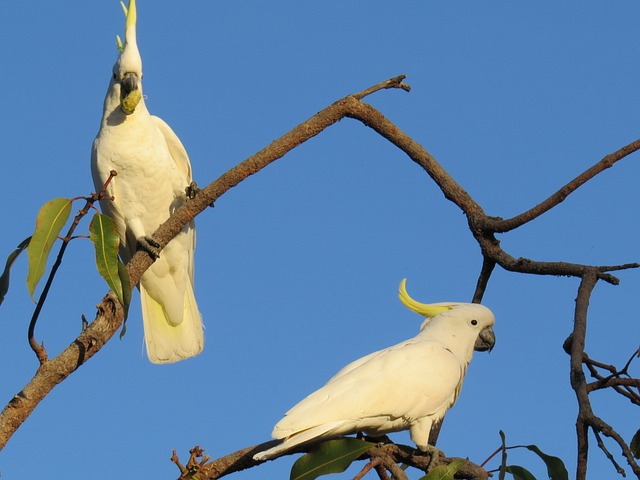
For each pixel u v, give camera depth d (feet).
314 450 23.59
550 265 30.09
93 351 26.18
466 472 24.84
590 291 27.55
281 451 26.37
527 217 32.14
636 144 30.89
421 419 29.53
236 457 26.99
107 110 39.42
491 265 34.22
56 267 23.88
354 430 28.58
